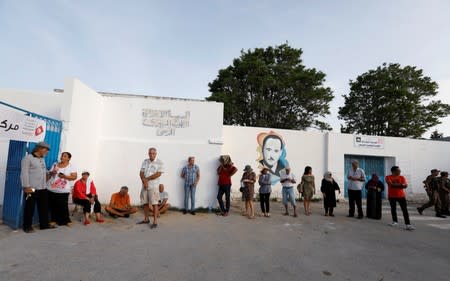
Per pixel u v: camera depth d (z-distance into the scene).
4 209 6.11
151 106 9.70
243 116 23.72
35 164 5.71
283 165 12.59
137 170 9.41
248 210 9.59
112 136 9.52
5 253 4.36
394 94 23.34
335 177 13.07
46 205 5.95
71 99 7.63
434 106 23.53
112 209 7.40
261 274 4.00
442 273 4.36
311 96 23.50
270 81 22.36
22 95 9.30
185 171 8.95
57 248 4.71
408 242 6.17
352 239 6.23
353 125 27.22
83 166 8.39
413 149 14.16
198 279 3.72
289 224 7.59
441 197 9.81
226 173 8.77
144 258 4.43
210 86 25.78
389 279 4.04
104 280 3.55
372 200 8.91
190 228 6.69
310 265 4.46
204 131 9.73
